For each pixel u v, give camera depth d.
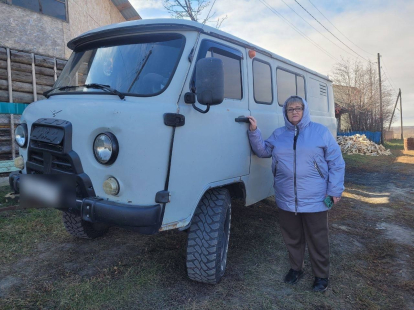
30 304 2.80
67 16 9.23
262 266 3.70
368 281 3.46
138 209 2.41
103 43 3.34
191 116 2.81
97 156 2.55
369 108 28.98
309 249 3.23
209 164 3.04
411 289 3.31
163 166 2.55
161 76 2.80
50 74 8.26
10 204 5.47
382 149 18.83
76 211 2.73
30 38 8.32
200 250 3.05
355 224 5.41
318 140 3.07
